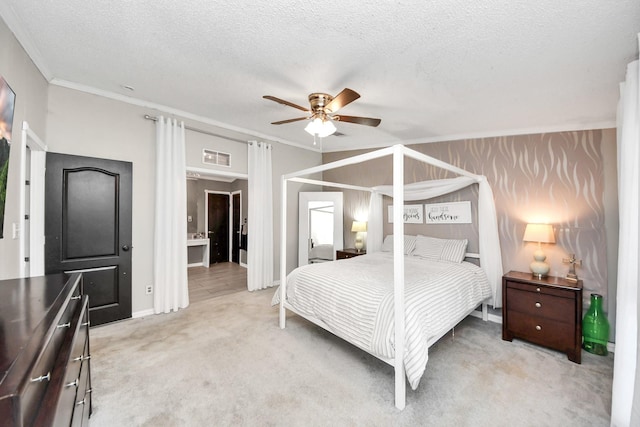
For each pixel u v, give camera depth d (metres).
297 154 5.11
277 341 2.69
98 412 1.70
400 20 1.67
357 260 3.42
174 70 2.45
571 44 1.79
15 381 0.60
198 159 3.79
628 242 1.52
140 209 3.29
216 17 1.73
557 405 1.81
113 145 3.08
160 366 2.23
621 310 1.55
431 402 1.84
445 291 2.35
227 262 7.22
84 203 2.89
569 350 2.40
